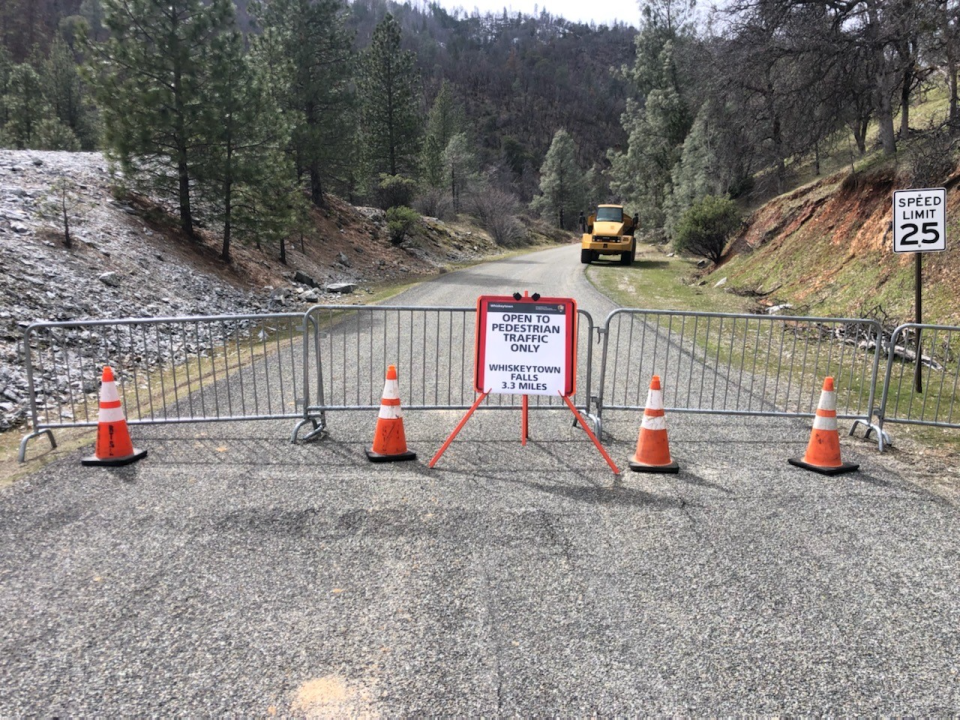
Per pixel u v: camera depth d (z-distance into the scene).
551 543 3.93
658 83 45.38
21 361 8.05
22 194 14.24
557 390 5.52
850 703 2.63
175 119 15.39
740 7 18.95
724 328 12.38
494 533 4.05
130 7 14.91
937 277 11.63
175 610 3.23
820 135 18.73
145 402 7.27
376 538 3.98
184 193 16.81
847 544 3.97
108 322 5.74
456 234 44.41
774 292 16.73
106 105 15.26
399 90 42.69
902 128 20.14
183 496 4.59
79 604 3.28
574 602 3.32
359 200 44.44
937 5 13.30
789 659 2.90
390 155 42.84
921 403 7.32
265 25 28.84
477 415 6.75
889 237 13.87
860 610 3.28
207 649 2.94
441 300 17.27
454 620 3.15
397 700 2.62
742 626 3.14
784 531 4.13
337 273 24.17
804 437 6.15
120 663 2.84
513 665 2.84
